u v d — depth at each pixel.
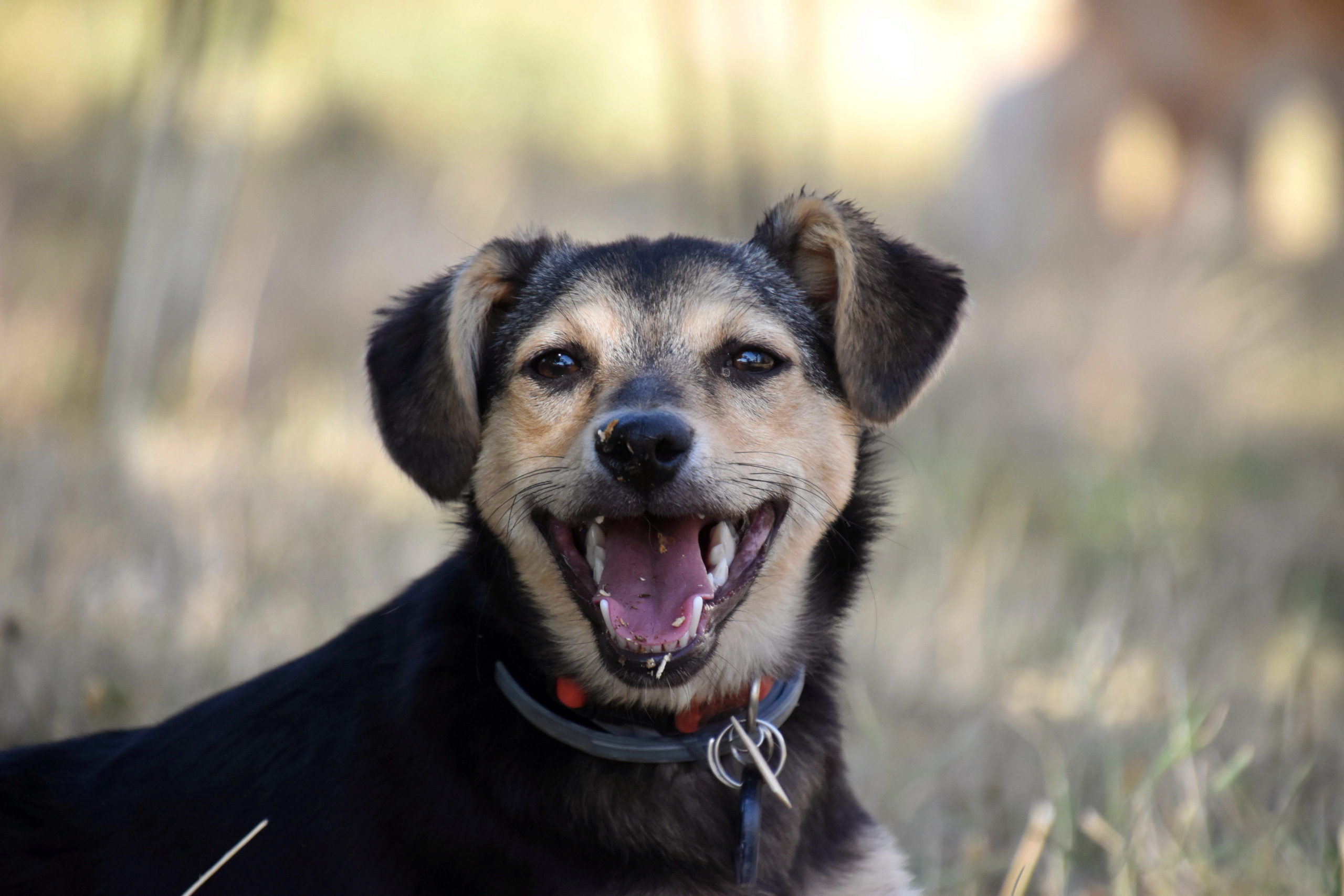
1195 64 14.86
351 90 16.83
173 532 8.15
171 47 10.96
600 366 4.61
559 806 4.05
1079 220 14.58
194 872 4.12
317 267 12.95
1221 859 5.56
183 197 11.12
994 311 12.48
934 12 23.33
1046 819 5.15
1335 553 9.11
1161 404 11.07
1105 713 6.84
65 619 7.05
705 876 4.12
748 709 4.30
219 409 10.84
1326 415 11.19
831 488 4.71
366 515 8.94
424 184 14.89
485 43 19.38
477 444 4.62
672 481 4.26
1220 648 7.67
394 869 3.96
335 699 4.32
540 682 4.38
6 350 10.96
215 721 4.45
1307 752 6.38
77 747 4.75
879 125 19.91
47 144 14.86
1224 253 13.45
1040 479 10.05
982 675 7.43
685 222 14.55
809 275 5.04
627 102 19.48
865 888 4.44
